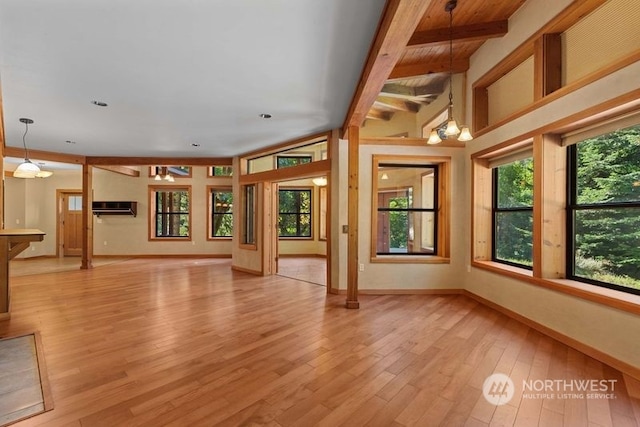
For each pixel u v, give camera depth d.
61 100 3.58
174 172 8.87
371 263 4.61
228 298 4.37
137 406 1.89
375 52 2.36
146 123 4.46
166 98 3.56
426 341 2.86
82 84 3.17
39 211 8.33
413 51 4.05
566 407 1.90
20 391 2.04
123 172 7.88
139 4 2.00
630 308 2.23
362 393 2.04
